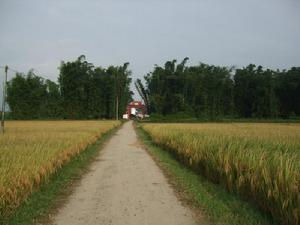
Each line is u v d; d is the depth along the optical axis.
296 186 7.11
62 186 11.14
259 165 9.16
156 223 7.38
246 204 8.84
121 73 106.06
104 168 15.27
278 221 7.38
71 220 7.59
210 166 12.15
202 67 112.56
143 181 12.20
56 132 27.92
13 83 94.88
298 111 98.31
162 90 107.75
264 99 96.62
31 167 10.30
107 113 102.94
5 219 7.47
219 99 104.25
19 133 26.08
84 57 101.44
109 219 7.65
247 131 29.22
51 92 98.94
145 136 38.34
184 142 17.62
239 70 105.50
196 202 9.12
